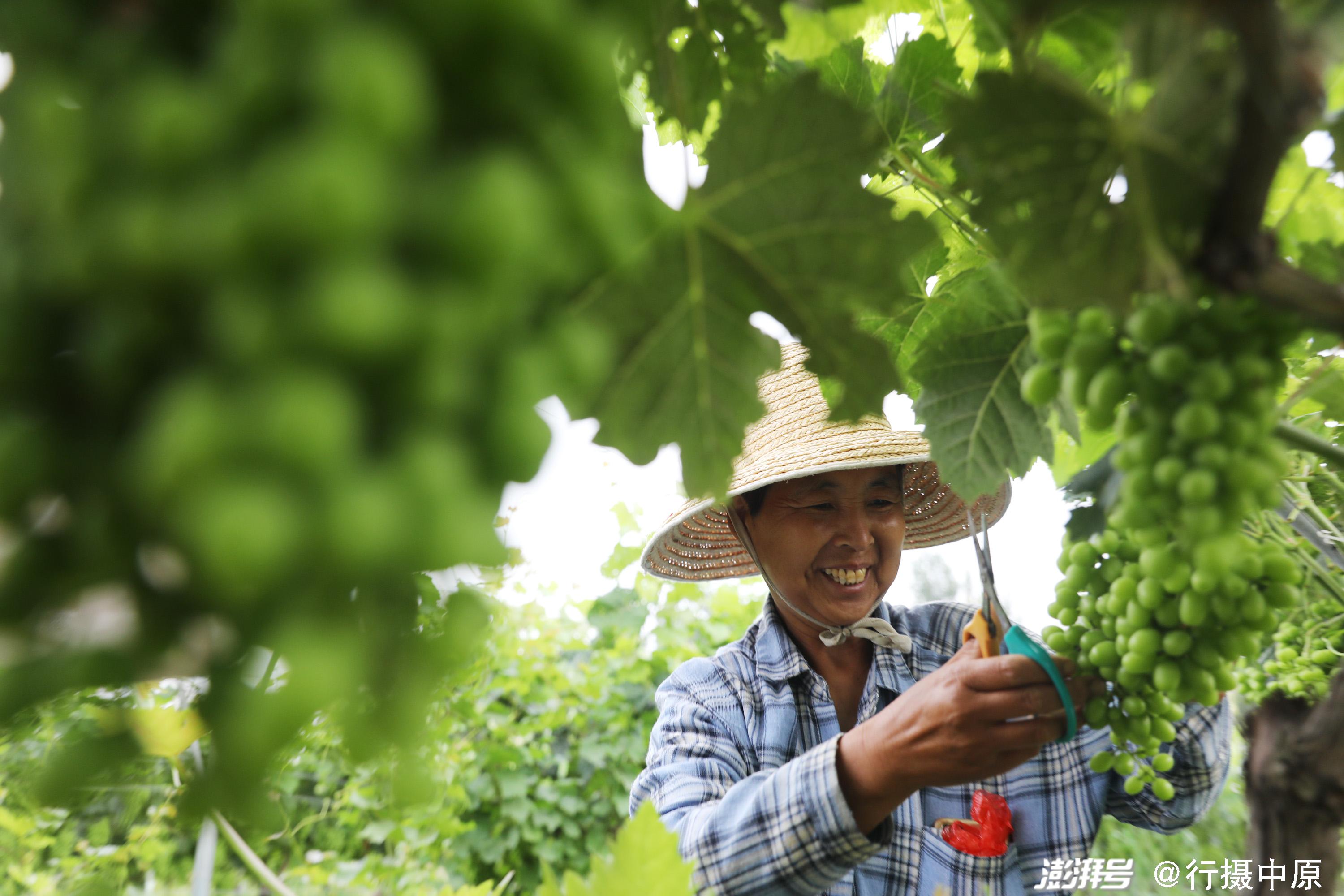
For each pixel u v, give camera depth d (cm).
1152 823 198
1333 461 74
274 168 26
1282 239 72
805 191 62
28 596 30
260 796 30
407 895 365
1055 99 59
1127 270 59
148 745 35
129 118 28
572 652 509
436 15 30
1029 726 106
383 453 29
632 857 52
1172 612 83
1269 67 46
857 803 135
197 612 30
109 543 29
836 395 78
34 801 34
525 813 454
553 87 34
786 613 221
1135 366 63
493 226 29
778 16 80
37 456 29
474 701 364
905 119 100
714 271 64
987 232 62
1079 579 95
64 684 30
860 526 204
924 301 117
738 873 140
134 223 27
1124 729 95
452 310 29
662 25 70
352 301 26
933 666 217
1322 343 75
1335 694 95
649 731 489
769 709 208
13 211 30
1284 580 79
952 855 193
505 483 33
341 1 29
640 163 52
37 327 30
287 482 26
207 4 30
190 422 25
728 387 68
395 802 34
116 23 30
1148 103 58
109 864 256
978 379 96
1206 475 60
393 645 33
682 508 223
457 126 32
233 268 26
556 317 37
